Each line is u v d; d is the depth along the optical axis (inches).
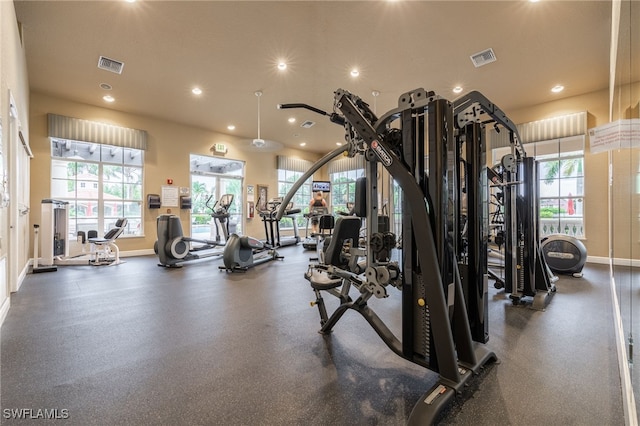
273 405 57.1
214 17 133.0
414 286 63.8
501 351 79.6
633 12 68.2
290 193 78.9
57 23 136.7
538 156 240.5
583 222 214.1
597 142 96.4
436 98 57.2
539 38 145.5
